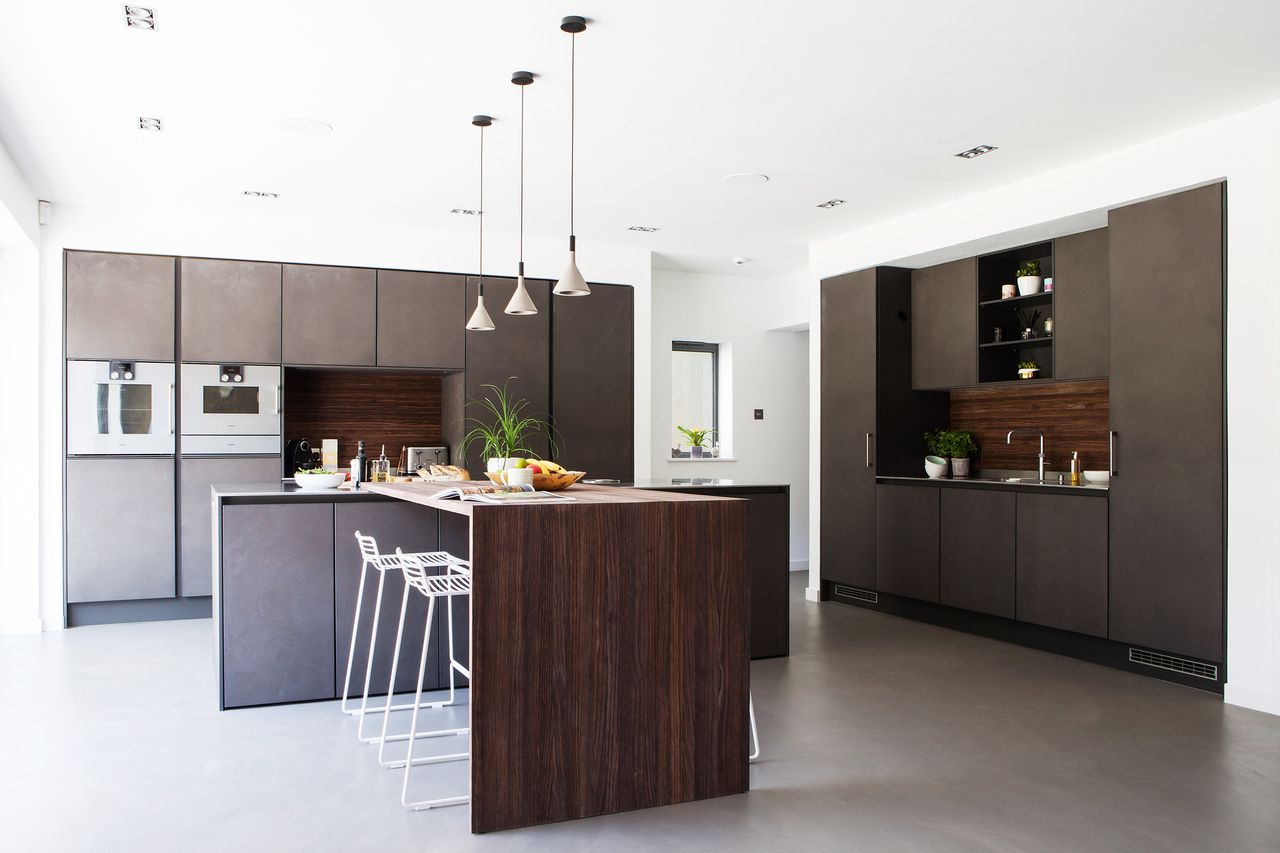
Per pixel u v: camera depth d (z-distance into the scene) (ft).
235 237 19.38
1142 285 14.51
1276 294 12.52
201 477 19.08
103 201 18.19
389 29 10.60
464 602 13.57
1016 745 11.05
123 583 18.54
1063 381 17.39
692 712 9.34
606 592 9.00
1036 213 16.30
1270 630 12.64
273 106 13.05
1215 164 13.42
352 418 22.15
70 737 11.12
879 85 12.22
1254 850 8.13
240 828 8.48
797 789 9.59
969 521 17.80
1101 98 12.62
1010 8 10.04
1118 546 14.87
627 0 9.88
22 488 17.84
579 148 14.90
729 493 15.44
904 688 13.73
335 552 12.92
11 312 17.87
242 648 12.46
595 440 22.25
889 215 19.26
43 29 10.51
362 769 10.08
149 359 18.70
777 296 26.55
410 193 17.65
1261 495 12.78
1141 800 9.29
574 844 8.21
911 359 20.67
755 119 13.50
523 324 21.63
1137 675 14.65
